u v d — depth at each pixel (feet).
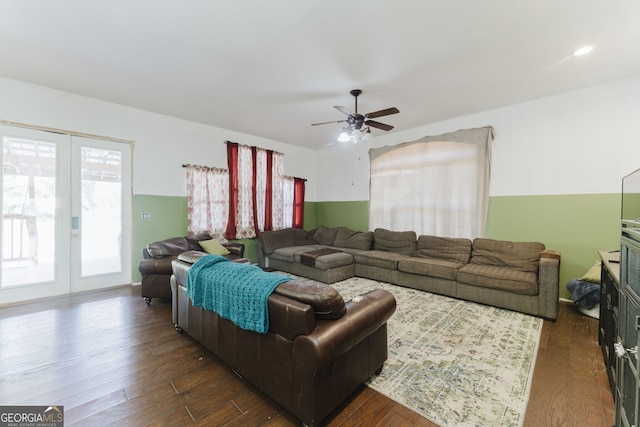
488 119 13.48
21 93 10.76
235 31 7.48
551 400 5.48
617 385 4.47
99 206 12.70
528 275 10.41
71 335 8.19
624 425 3.89
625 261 4.44
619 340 4.69
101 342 7.79
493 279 10.52
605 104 10.62
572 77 10.07
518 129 12.62
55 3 6.42
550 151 11.85
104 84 10.79
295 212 20.94
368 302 5.83
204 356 7.12
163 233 14.61
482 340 7.97
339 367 5.01
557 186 11.73
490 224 13.53
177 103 12.69
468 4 6.44
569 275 11.53
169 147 14.71
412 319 9.46
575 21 6.97
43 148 11.31
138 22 7.11
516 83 10.54
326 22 7.10
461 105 12.78
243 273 6.09
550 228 11.94
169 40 7.91
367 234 17.38
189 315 7.68
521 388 5.84
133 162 13.56
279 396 5.07
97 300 11.34
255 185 18.17
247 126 16.20
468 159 14.01
